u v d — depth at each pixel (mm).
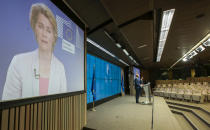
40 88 1880
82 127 3121
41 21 1989
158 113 4672
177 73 19922
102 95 7277
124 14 3082
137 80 6980
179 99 8352
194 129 4141
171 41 6012
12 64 1501
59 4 2465
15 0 1599
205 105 5980
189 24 4121
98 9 2988
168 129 3123
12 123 1470
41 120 1870
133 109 5383
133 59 9703
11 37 1511
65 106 2471
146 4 2805
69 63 2689
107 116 4352
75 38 3016
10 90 1459
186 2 2846
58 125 2225
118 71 10602
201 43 6555
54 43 2252
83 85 3305
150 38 5113
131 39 4953
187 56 9898
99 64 7203
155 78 21219
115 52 6770
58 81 2291
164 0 2729
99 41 4930
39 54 1904
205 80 10844
